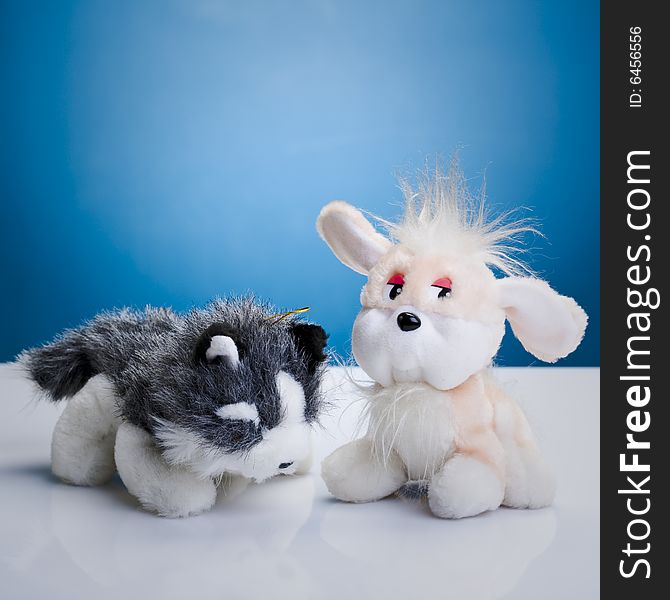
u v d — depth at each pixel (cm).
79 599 112
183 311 177
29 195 493
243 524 145
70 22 486
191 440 137
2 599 112
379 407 154
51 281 498
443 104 484
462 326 146
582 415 255
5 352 497
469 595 113
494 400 154
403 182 169
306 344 146
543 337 158
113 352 161
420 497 159
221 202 500
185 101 495
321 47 491
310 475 180
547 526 144
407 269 151
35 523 145
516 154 475
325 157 498
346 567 124
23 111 489
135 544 134
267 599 112
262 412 135
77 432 164
